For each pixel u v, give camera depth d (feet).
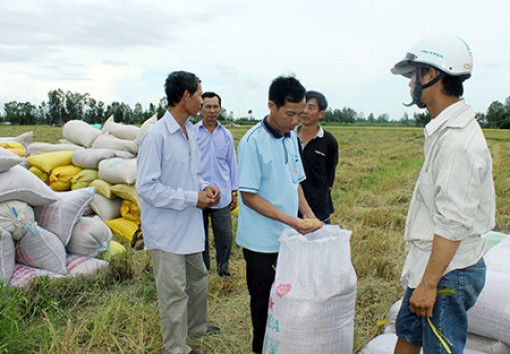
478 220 6.55
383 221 22.04
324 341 8.14
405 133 142.51
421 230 6.76
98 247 14.88
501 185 32.53
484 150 6.22
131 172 18.65
